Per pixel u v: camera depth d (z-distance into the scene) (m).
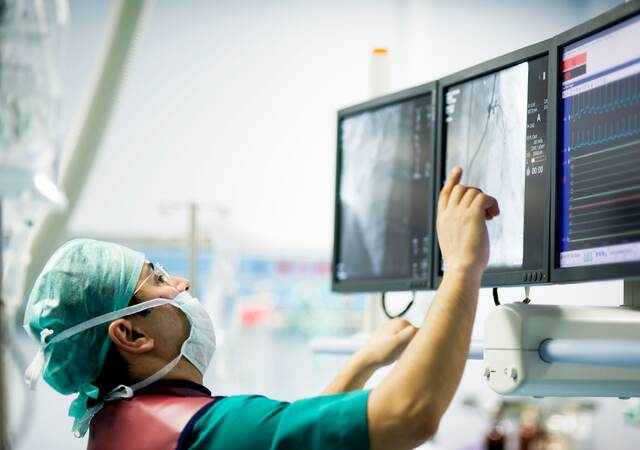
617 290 1.86
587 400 2.59
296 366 4.03
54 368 1.48
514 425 2.69
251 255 4.06
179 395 1.42
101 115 2.47
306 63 4.17
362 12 3.86
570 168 1.33
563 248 1.33
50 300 1.47
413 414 1.15
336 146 2.00
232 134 4.13
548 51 1.40
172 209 2.79
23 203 1.27
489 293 2.29
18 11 1.21
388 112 1.85
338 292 1.95
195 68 4.15
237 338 3.15
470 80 1.61
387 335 1.56
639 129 1.19
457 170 1.32
